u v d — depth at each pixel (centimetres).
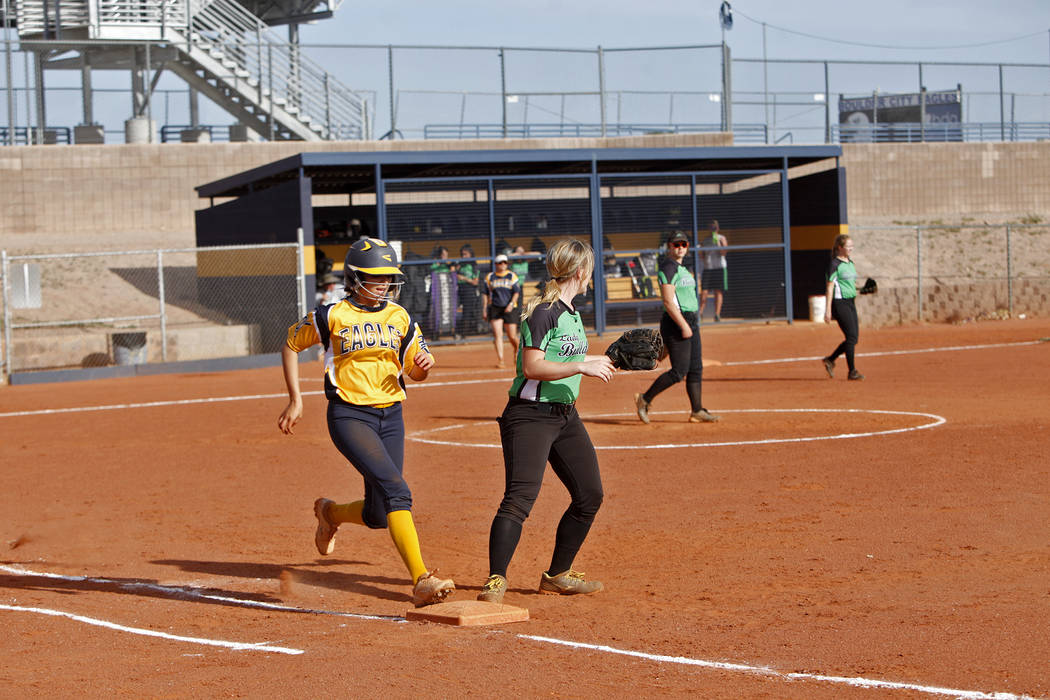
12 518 2156
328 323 1457
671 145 8825
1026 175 9806
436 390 4250
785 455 2577
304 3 9756
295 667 1128
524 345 1438
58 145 8088
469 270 6203
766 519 1941
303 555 1828
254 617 1401
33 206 8044
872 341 5819
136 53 8406
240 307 6606
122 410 3947
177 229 8306
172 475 2612
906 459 2466
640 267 6550
